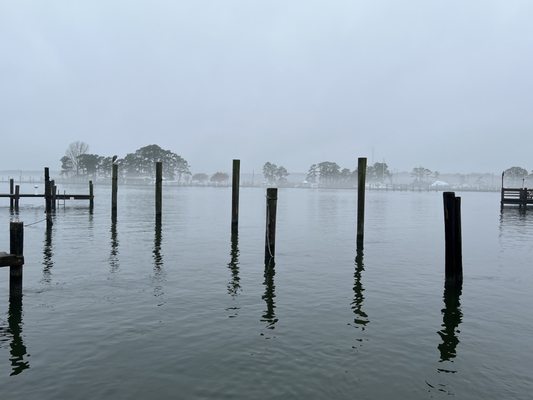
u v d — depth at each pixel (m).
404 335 9.62
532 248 21.89
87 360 8.16
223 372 7.72
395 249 21.16
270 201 17.33
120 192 93.25
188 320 10.41
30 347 8.73
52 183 38.84
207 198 71.69
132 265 16.48
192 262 17.30
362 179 20.80
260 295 12.70
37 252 18.81
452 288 13.71
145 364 8.02
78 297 12.15
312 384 7.33
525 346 9.09
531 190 49.75
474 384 7.41
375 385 7.34
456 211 13.84
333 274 15.58
